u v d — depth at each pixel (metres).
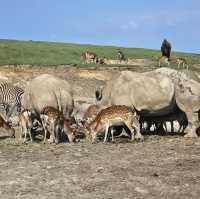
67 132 18.28
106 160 14.37
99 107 19.98
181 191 11.45
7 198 10.99
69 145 17.38
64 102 19.84
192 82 18.83
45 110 18.23
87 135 18.36
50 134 18.27
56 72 39.69
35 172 13.09
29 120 18.94
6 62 41.44
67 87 20.20
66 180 12.31
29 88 20.08
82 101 30.27
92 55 46.81
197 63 50.16
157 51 60.84
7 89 27.44
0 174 12.95
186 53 62.59
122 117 17.77
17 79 37.09
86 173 12.92
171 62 49.56
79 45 62.75
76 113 24.48
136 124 18.08
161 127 20.41
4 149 16.75
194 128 18.64
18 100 27.36
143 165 13.69
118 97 19.36
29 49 52.19
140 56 53.69
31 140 18.81
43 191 11.49
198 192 11.38
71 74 39.50
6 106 27.39
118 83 19.55
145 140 18.06
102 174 12.80
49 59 46.03
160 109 19.08
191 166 13.52
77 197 11.05
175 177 12.49
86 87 36.47
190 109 18.67
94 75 39.56
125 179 12.35
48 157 15.03
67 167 13.56
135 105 19.14
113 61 51.06
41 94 19.56
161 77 19.12
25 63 41.31
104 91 20.03
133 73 19.70
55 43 62.78
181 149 15.81
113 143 17.59
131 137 18.27
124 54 55.53
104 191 11.47
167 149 15.86
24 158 14.95
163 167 13.45
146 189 11.60
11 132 19.69
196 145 16.48
